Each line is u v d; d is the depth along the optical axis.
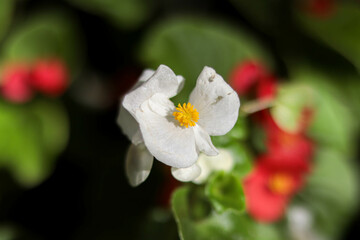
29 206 0.25
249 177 0.22
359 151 0.27
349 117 0.26
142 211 0.23
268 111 0.22
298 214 0.24
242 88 0.23
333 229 0.25
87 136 0.26
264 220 0.23
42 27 0.26
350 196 0.25
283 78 0.26
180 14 0.28
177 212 0.18
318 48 0.27
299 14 0.27
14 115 0.26
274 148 0.22
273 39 0.27
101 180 0.24
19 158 0.25
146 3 0.27
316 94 0.24
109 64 0.28
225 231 0.19
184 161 0.17
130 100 0.17
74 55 0.26
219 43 0.24
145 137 0.16
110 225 0.23
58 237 0.25
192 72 0.24
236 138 0.19
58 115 0.26
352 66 0.27
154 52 0.24
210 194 0.18
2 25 0.26
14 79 0.26
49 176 0.25
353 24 0.27
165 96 0.17
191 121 0.17
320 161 0.25
